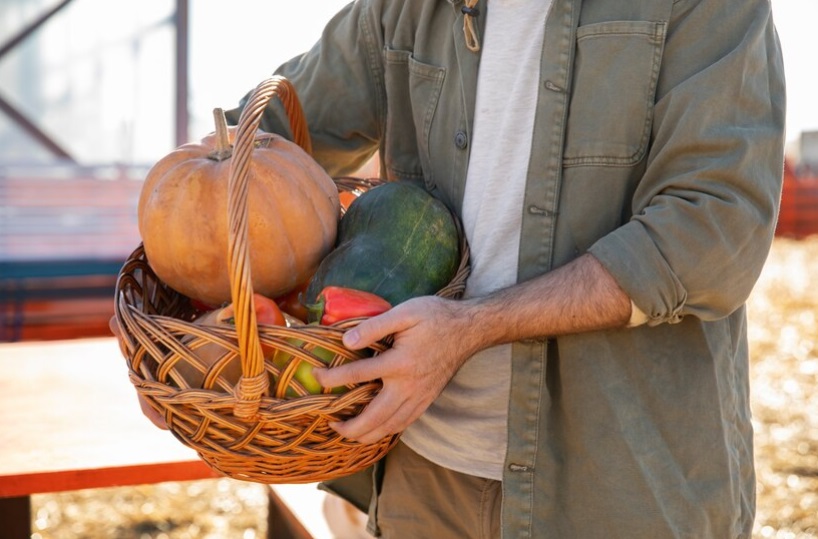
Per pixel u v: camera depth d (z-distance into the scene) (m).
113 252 6.20
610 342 1.60
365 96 2.03
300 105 1.85
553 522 1.66
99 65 6.38
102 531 3.88
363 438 1.48
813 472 4.29
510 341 1.55
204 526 3.96
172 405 1.46
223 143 1.67
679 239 1.49
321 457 1.51
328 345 1.42
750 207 1.50
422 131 1.86
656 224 1.50
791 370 5.93
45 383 2.69
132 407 2.52
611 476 1.59
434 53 1.85
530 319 1.53
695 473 1.60
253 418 1.42
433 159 1.84
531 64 1.67
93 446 2.24
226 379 1.47
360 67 2.02
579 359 1.61
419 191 1.72
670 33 1.56
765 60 1.56
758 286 8.35
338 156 2.10
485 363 1.71
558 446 1.66
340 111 2.05
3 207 5.93
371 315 1.48
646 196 1.57
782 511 3.87
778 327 6.98
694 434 1.60
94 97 6.39
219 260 1.59
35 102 6.27
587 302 1.51
